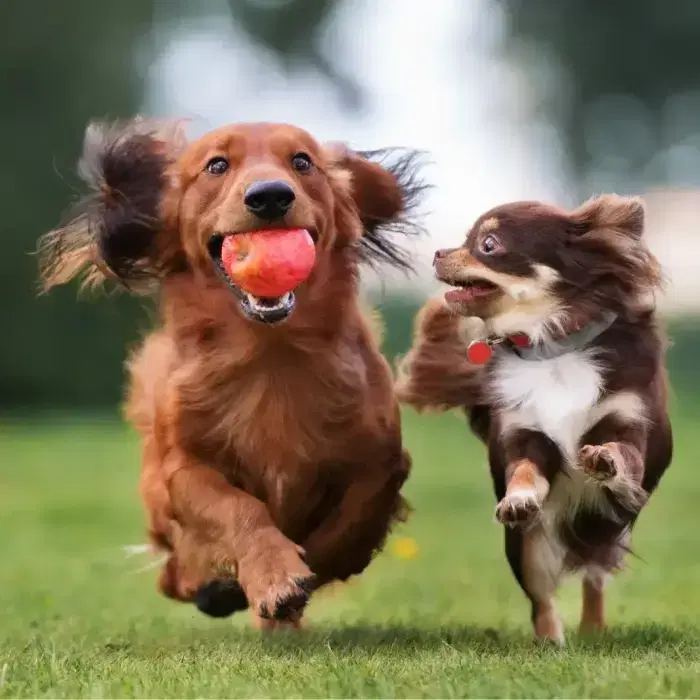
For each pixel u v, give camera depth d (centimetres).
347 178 1067
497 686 732
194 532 990
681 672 780
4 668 800
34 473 2803
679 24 5512
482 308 1037
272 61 6025
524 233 1026
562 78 5766
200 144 1016
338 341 1019
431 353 1104
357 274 1053
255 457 1020
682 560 1572
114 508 2253
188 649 950
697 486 2412
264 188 931
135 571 1376
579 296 1017
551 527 1013
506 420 1011
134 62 4334
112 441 3462
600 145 5838
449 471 2753
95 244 1078
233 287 977
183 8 4753
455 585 1411
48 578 1502
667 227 5397
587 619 1074
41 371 4225
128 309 4134
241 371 1005
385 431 1037
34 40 4091
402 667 814
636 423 983
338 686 742
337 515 1034
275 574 912
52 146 4119
